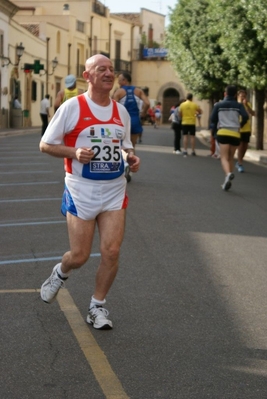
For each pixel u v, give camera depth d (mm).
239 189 14562
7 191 13391
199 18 32281
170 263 8133
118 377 4859
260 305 6625
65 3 66188
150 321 6082
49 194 13055
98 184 5684
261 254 8734
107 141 5652
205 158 22141
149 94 74750
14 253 8508
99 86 5617
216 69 30641
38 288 6992
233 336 5750
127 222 10484
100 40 70062
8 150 23266
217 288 7168
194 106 22703
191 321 6105
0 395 4551
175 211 11578
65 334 5699
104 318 5836
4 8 41219
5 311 6250
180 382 4801
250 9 20797
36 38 51781
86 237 5773
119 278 7422
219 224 10609
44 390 4633
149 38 80562
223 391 4664
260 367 5094
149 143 30297
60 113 5637
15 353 5266
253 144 30594
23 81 48312
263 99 25953
